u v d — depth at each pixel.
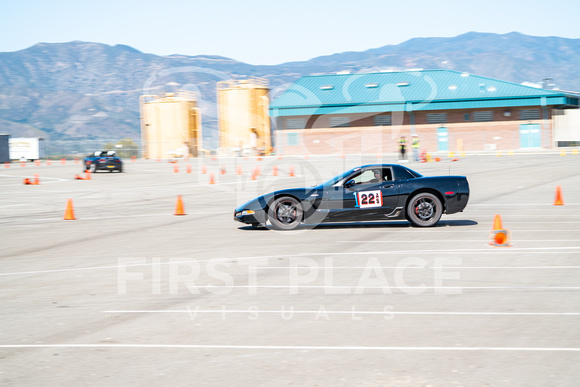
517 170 30.27
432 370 4.61
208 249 10.63
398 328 5.73
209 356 5.06
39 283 8.25
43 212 18.11
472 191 20.67
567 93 58.91
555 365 4.67
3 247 11.67
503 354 4.94
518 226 12.56
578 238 10.89
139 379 4.58
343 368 4.70
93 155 39.88
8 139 67.06
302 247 10.59
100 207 19.09
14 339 5.68
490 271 8.27
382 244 10.66
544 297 6.80
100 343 5.49
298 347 5.23
